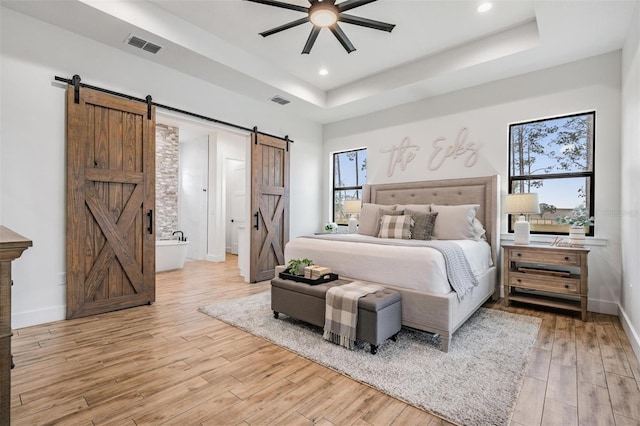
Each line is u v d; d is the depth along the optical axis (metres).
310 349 2.36
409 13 3.05
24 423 1.52
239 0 2.94
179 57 3.48
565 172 3.66
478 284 3.06
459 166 4.33
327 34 3.46
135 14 2.91
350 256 2.99
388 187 4.96
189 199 7.80
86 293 3.08
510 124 3.97
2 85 2.67
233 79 4.04
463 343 2.50
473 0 2.86
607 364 2.15
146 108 3.51
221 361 2.19
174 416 1.59
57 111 2.95
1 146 2.67
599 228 3.32
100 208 3.17
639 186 2.34
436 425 1.55
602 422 1.56
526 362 2.18
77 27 2.95
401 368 2.08
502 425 1.53
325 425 1.53
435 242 3.06
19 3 2.61
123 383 1.89
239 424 1.54
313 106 5.02
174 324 2.90
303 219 5.67
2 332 0.99
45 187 2.89
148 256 3.54
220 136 7.17
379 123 5.23
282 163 5.25
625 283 2.87
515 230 3.61
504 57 3.41
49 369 2.05
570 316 3.20
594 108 3.38
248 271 4.75
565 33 2.95
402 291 2.56
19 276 2.76
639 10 2.39
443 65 3.84
